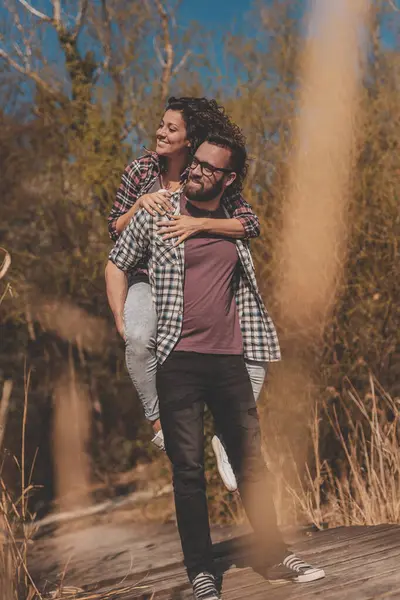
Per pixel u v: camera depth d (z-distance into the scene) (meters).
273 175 6.40
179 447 3.00
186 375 3.00
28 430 6.59
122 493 6.51
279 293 6.16
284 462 6.04
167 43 6.86
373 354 6.25
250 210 3.21
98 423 6.87
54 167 6.68
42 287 6.62
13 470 6.34
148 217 3.06
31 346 6.76
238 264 3.17
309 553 3.79
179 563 4.05
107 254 6.62
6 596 3.10
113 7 7.00
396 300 6.23
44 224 6.61
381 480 4.95
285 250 6.11
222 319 3.04
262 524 3.20
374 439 5.42
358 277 6.26
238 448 3.10
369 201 6.37
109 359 6.97
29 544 4.86
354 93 6.40
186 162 3.21
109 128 6.64
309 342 6.14
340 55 6.48
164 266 3.02
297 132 6.25
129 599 3.40
